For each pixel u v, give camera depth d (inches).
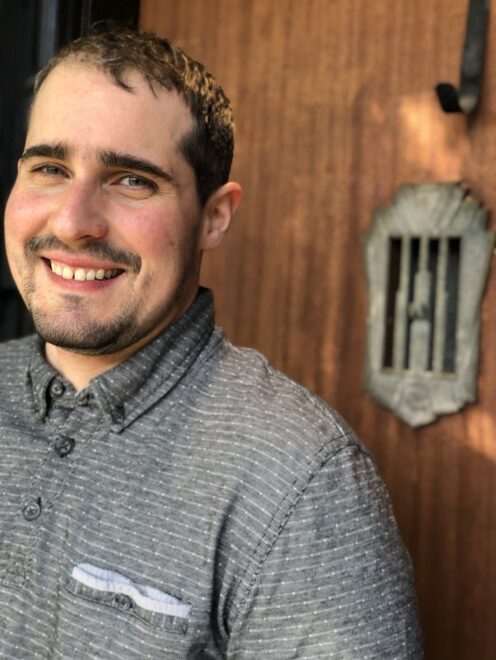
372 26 56.5
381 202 55.9
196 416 41.8
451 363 53.7
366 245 55.4
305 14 58.6
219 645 38.7
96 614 38.3
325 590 37.5
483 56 52.7
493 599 52.4
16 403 45.0
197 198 42.6
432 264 54.3
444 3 54.4
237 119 60.6
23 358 47.3
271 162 59.5
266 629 37.7
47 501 40.9
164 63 40.8
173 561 38.4
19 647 39.4
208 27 61.5
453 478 53.3
